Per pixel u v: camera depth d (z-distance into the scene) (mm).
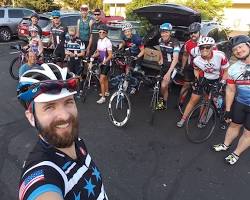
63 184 1106
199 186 3717
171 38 5496
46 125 1116
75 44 6582
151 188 3637
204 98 4965
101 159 4262
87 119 5637
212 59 4594
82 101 6438
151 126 5402
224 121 5023
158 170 4031
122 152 4480
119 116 5422
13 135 4957
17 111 6000
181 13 6289
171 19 6660
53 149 1132
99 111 6027
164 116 5852
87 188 1184
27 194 1018
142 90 7227
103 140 4836
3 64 9844
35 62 5535
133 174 3920
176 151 4551
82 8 7281
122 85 5426
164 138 4969
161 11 6535
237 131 4375
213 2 14555
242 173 4031
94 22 7133
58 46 7043
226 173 4020
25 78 1162
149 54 6379
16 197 3412
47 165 1087
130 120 5629
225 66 4676
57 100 1127
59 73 1217
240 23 21141
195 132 4949
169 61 5602
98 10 7223
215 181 3836
